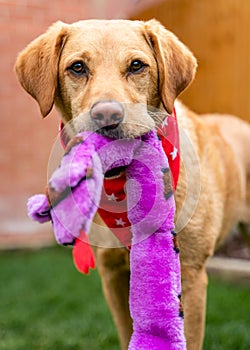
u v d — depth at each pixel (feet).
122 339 3.22
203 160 3.25
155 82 2.75
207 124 3.78
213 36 5.33
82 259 2.10
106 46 2.66
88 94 2.55
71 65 2.68
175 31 5.49
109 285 3.18
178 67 2.84
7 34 6.77
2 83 6.81
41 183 7.06
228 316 4.32
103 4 6.94
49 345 3.98
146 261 2.38
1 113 6.84
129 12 6.34
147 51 2.73
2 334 4.24
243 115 5.28
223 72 5.33
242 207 3.96
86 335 4.17
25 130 6.95
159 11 5.55
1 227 6.93
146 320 2.36
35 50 2.85
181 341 2.38
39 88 2.79
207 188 3.15
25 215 7.02
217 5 5.29
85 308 4.75
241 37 5.23
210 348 3.80
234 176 3.73
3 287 5.43
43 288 5.36
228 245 5.30
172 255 2.40
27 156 6.98
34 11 6.85
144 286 2.38
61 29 2.79
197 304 2.97
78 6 7.02
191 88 5.46
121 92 2.51
